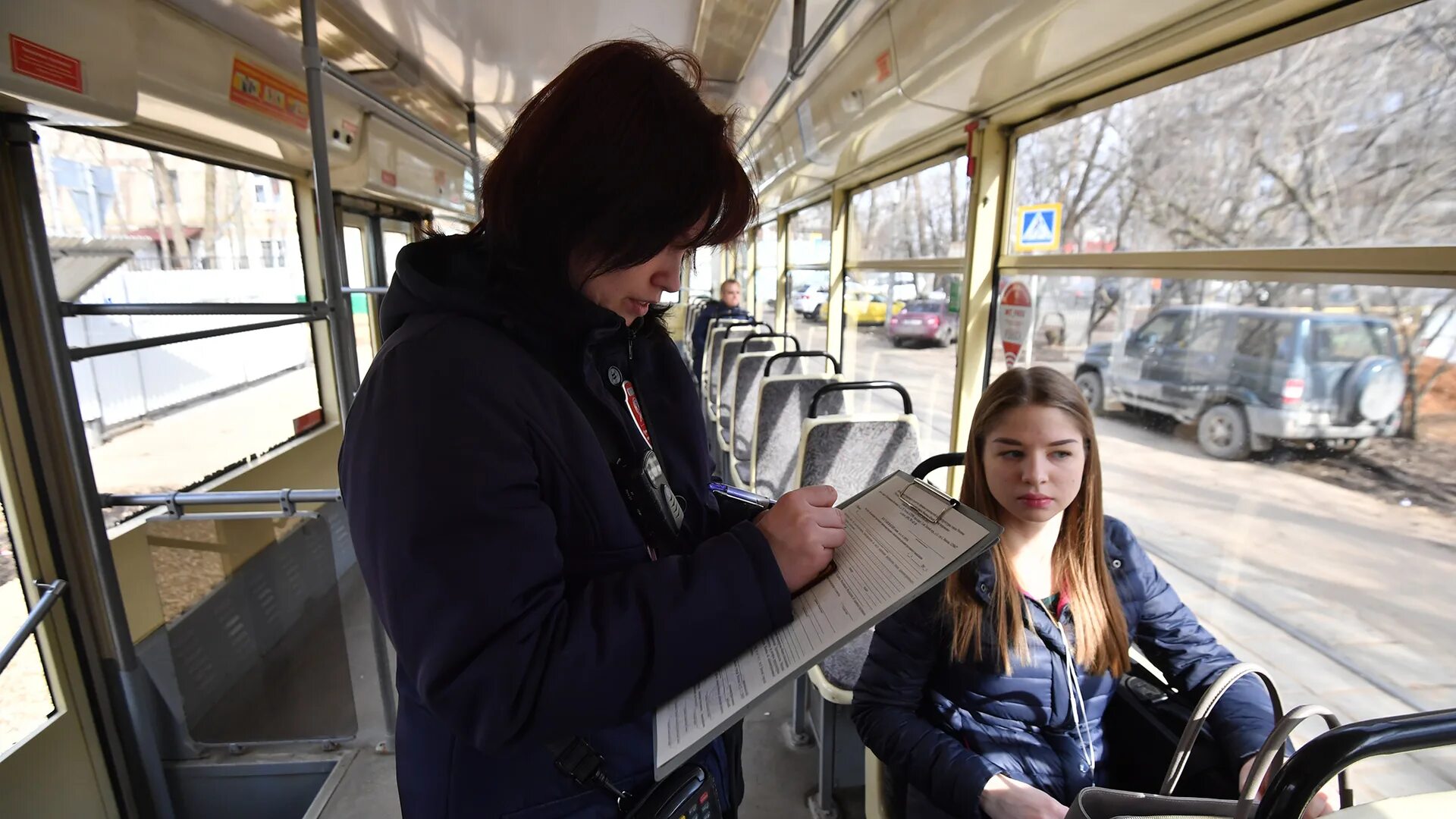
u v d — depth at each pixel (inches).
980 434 55.2
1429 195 42.9
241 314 68.9
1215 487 60.4
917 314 122.3
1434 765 46.9
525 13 99.0
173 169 96.0
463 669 22.3
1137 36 60.6
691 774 31.5
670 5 96.7
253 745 90.4
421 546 22.5
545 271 26.6
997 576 53.2
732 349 206.7
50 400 70.9
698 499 36.5
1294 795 19.0
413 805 29.2
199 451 104.8
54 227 73.7
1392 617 47.1
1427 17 42.5
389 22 101.3
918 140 110.0
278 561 90.7
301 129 105.9
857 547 29.8
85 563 74.9
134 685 79.2
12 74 51.6
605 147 23.5
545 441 25.9
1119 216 71.4
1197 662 54.3
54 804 71.7
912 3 76.1
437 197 178.9
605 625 23.6
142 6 68.7
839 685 74.7
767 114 120.9
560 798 28.8
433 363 24.4
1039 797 46.4
